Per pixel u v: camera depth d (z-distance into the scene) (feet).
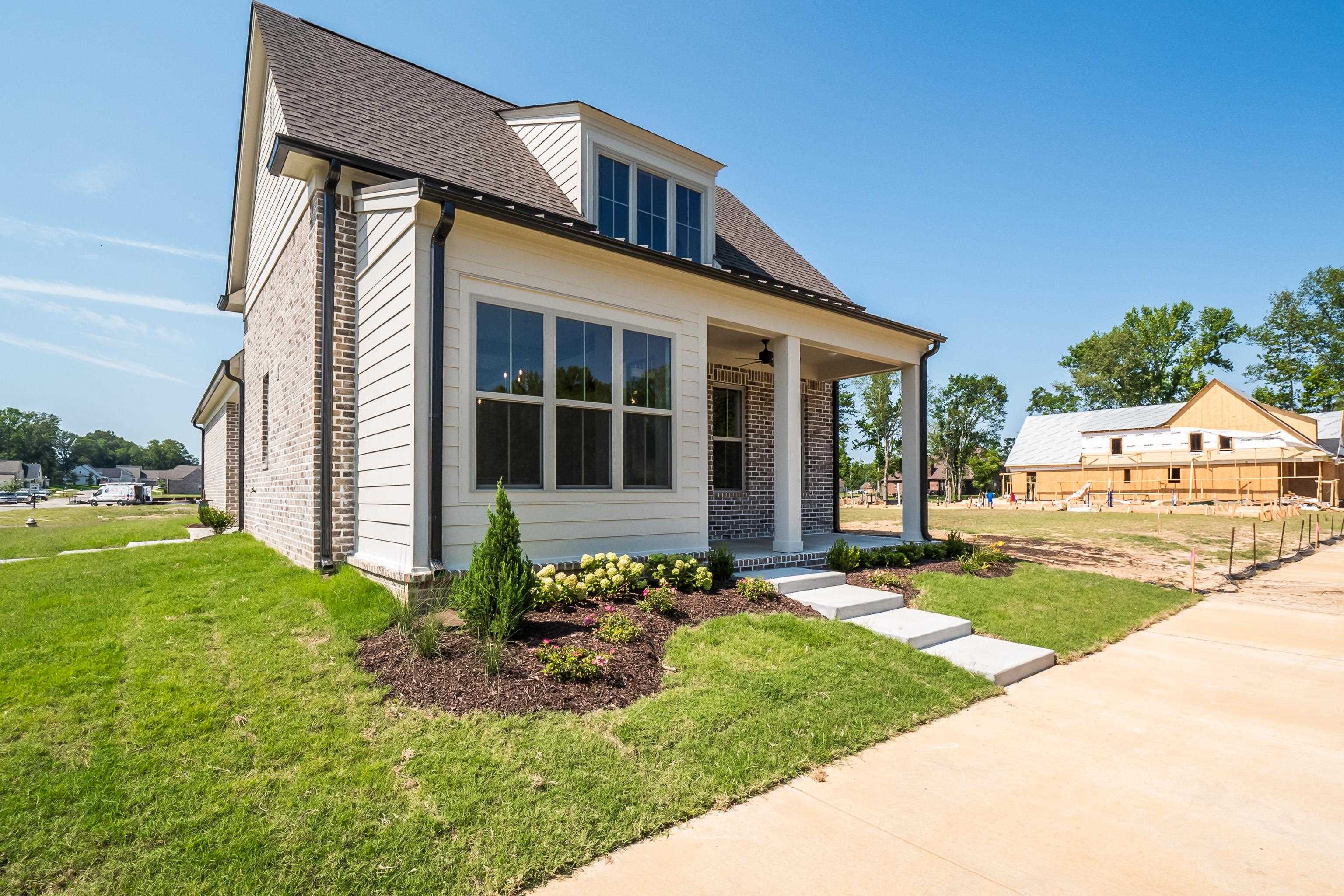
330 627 16.07
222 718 11.51
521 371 20.97
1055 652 20.18
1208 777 12.03
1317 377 163.12
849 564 28.45
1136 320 196.54
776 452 30.01
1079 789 11.48
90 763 9.99
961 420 196.85
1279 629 24.73
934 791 11.32
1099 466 123.65
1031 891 8.44
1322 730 14.51
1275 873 8.93
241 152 35.12
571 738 11.60
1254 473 112.16
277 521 28.84
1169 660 20.43
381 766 10.32
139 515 88.84
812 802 10.77
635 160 29.35
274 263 30.32
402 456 18.72
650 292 24.75
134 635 15.72
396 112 27.55
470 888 8.06
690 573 22.18
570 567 20.95
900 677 16.66
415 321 18.35
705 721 12.80
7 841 8.20
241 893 7.61
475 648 14.78
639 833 9.50
